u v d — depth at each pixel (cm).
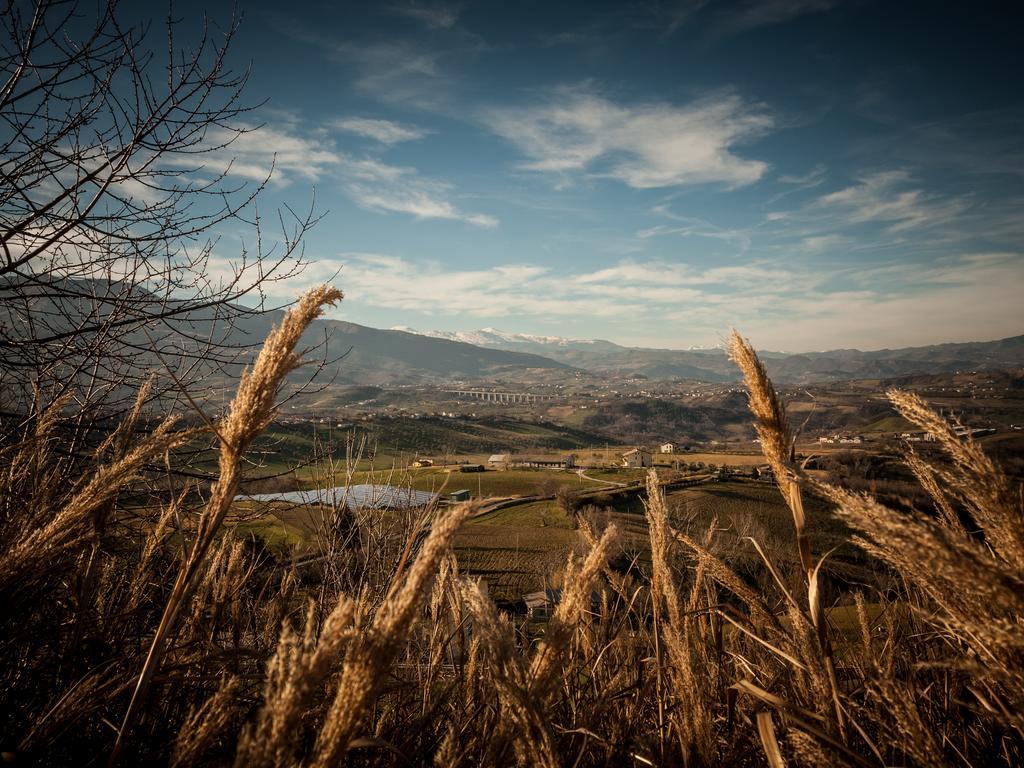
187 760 110
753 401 146
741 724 185
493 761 125
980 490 92
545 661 124
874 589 194
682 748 156
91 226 344
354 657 90
